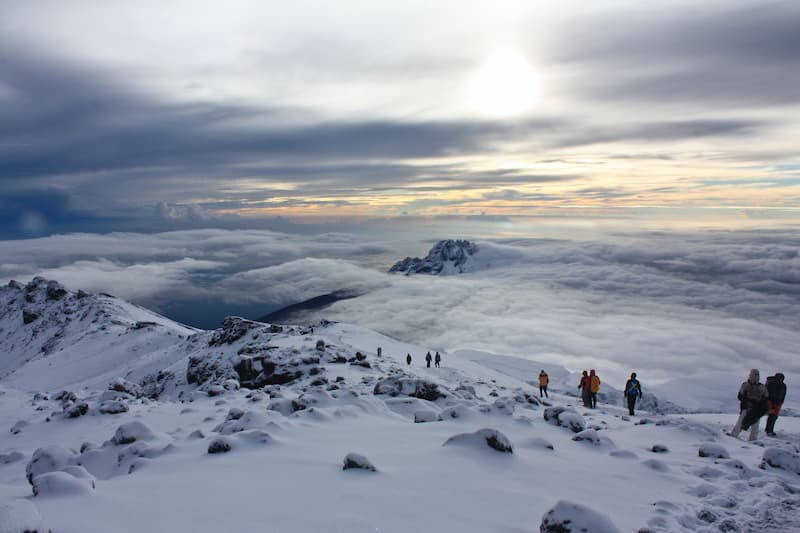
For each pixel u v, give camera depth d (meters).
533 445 8.63
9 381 90.38
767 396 11.84
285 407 12.19
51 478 5.50
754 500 6.52
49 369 95.69
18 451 11.27
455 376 37.81
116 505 5.07
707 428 11.15
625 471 7.63
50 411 17.78
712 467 7.89
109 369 89.75
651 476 7.48
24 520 3.78
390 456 7.43
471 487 6.15
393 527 4.79
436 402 14.51
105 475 8.05
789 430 13.68
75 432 13.80
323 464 6.88
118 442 9.10
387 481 6.16
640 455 8.73
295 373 32.47
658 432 11.20
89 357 100.00
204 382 46.53
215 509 5.04
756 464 8.50
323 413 10.48
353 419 10.58
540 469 7.23
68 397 20.69
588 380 22.44
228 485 5.90
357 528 4.69
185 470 6.84
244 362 36.97
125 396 17.92
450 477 6.48
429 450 7.79
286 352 35.44
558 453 8.44
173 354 74.50
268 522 4.71
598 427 12.61
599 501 6.18
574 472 7.30
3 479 9.45
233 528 4.53
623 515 5.84
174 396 47.00
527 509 5.57
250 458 7.25
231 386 20.06
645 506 6.20
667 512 5.96
